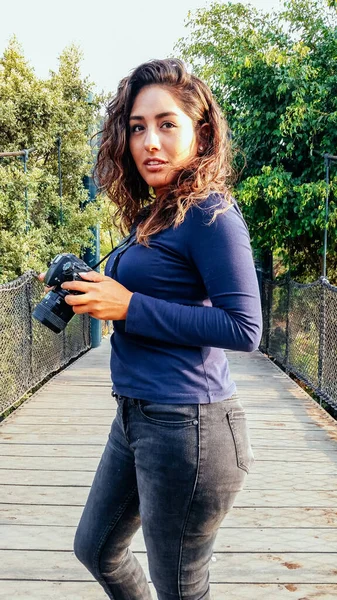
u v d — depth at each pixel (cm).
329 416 498
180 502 117
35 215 728
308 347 632
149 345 120
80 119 771
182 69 124
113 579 142
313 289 613
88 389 598
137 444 121
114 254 130
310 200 712
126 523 136
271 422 479
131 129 126
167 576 123
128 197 144
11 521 287
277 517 296
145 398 118
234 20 1013
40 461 376
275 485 341
